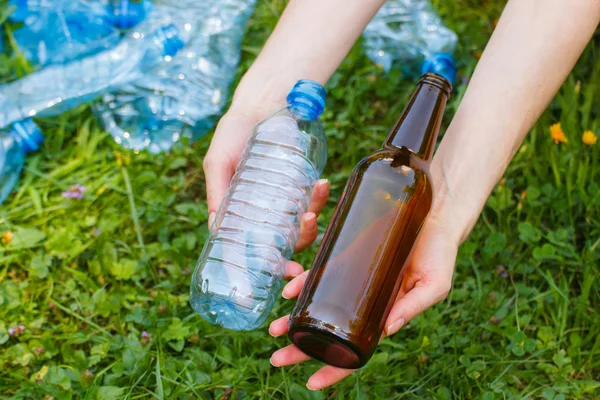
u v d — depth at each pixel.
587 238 2.33
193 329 2.10
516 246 2.39
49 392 1.93
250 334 2.08
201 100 2.74
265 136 1.81
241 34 2.96
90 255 2.34
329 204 2.51
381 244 1.45
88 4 2.83
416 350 2.04
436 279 1.58
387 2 2.99
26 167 2.57
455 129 1.78
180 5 2.89
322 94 1.67
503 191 2.44
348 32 1.96
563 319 2.14
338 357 1.46
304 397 1.93
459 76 2.93
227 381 1.99
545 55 1.75
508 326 2.11
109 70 2.70
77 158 2.62
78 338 2.09
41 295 2.24
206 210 2.44
